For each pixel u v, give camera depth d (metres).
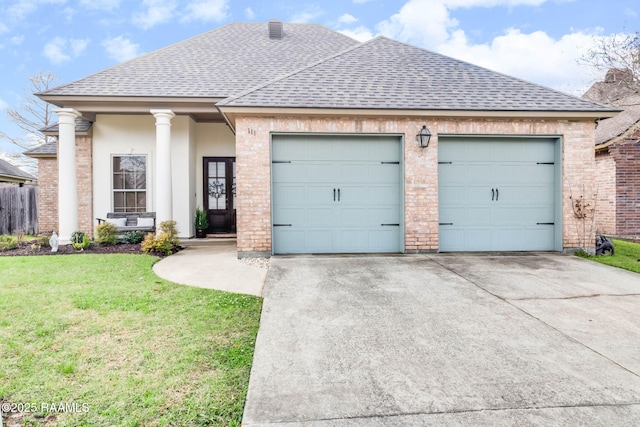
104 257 7.39
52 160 13.10
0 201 13.12
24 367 2.95
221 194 11.72
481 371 2.98
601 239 8.16
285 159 7.82
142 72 10.19
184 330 3.73
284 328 3.85
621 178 10.62
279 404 2.53
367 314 4.26
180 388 2.70
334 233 7.96
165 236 8.25
